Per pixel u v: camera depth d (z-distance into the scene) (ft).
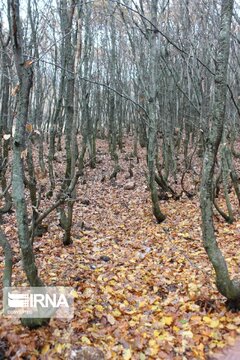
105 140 72.13
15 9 10.40
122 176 44.65
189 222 25.16
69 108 20.84
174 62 39.55
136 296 14.88
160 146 52.75
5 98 27.37
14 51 10.78
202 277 16.03
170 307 13.82
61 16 25.44
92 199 34.47
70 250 20.26
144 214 28.60
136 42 35.60
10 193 27.66
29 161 22.03
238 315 12.70
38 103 43.52
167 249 20.21
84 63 39.60
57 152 56.70
